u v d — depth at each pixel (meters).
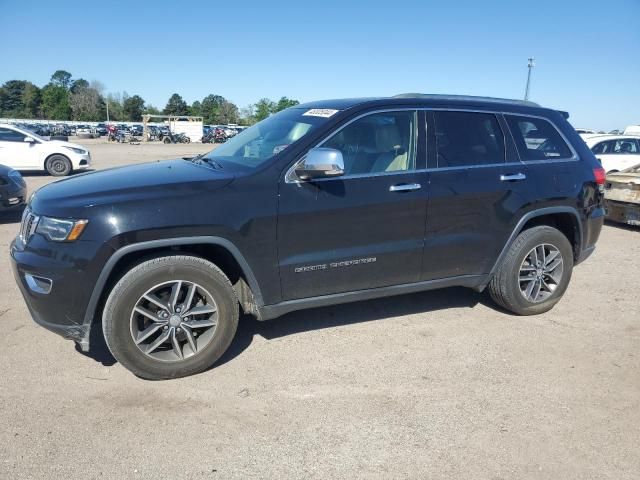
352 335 4.26
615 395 3.43
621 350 4.09
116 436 2.90
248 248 3.52
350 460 2.75
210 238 3.38
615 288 5.65
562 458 2.79
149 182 3.46
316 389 3.43
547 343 4.20
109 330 3.28
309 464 2.71
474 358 3.91
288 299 3.79
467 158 4.26
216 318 3.56
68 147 15.84
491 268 4.50
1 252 6.61
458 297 5.21
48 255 3.20
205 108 119.94
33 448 2.79
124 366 3.42
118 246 3.19
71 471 2.62
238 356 3.87
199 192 3.39
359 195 3.81
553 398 3.38
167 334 3.45
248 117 93.88
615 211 9.22
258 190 3.53
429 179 4.05
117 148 36.03
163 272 3.34
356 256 3.88
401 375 3.63
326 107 4.16
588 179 4.78
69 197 3.31
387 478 2.62
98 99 121.19
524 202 4.43
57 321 3.29
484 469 2.70
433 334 4.32
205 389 3.41
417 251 4.10
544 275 4.75
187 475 2.62
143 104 128.12
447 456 2.79
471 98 4.49
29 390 3.35
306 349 4.00
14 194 8.54
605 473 2.69
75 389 3.37
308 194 3.66
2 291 5.12
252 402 3.27
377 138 3.99
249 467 2.68
